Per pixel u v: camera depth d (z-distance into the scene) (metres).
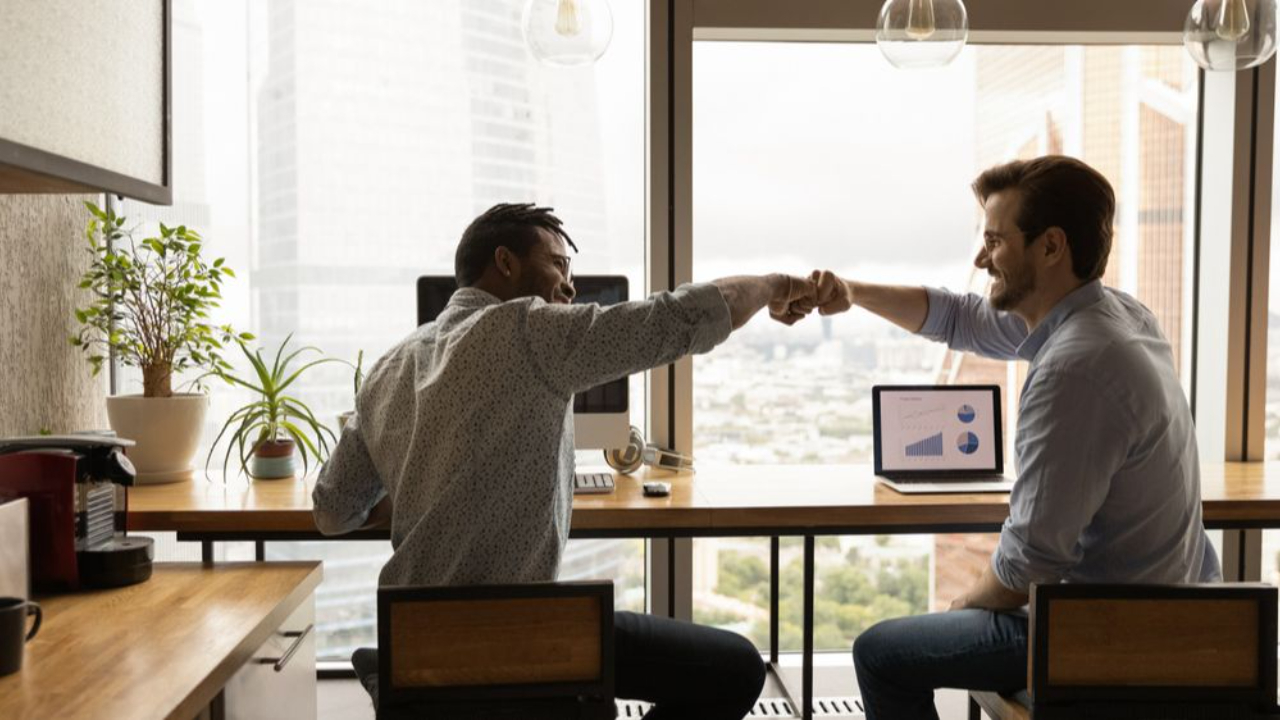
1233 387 2.90
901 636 1.77
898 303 2.30
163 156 1.91
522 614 1.38
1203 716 1.41
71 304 2.48
